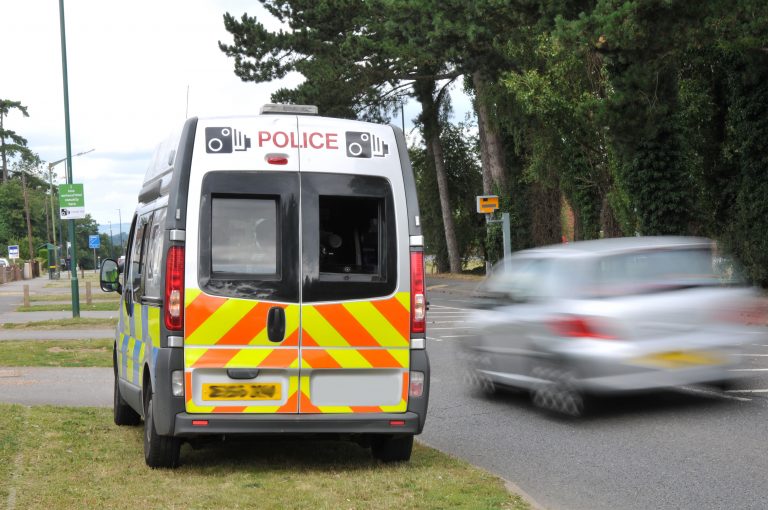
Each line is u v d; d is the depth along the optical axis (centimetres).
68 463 742
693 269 995
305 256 723
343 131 745
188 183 716
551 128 2992
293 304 717
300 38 4366
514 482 728
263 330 712
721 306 983
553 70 2756
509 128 3519
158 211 775
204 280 708
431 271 5881
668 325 958
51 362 1596
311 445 856
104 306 3234
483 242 5531
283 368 712
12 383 1331
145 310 776
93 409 1060
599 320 954
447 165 5519
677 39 2048
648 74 2152
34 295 4400
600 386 950
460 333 2070
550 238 4294
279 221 723
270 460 784
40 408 1041
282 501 623
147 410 755
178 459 739
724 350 977
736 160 2766
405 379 735
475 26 2570
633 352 944
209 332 705
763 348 1544
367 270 733
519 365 1073
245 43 4447
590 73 2733
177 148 727
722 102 2767
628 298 960
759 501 647
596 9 1962
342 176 737
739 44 2234
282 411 715
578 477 738
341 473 728
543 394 1021
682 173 2586
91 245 6962
